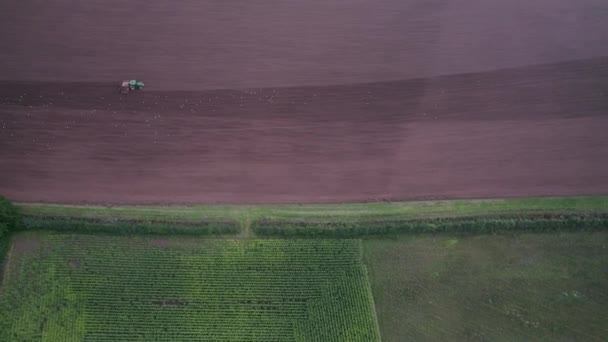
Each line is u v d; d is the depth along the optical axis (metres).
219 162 43.59
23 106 45.22
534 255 40.53
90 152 43.78
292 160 43.72
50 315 38.19
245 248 40.53
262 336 37.97
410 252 40.72
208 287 39.34
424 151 44.00
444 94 45.88
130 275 39.62
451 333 38.00
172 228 40.69
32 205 41.78
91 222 40.75
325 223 41.19
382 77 46.44
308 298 39.09
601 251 40.62
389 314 38.69
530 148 44.09
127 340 37.72
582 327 38.09
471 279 39.75
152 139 44.28
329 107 45.34
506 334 37.91
